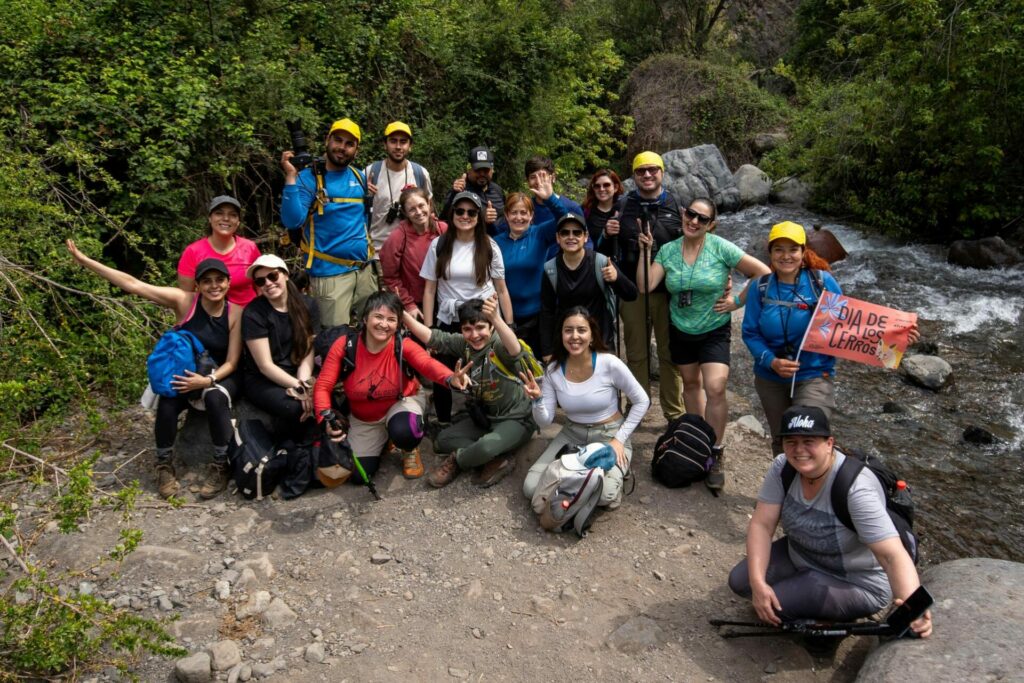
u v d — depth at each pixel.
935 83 12.66
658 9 23.22
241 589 4.02
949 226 13.50
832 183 15.49
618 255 5.48
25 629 3.41
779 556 3.71
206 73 7.75
